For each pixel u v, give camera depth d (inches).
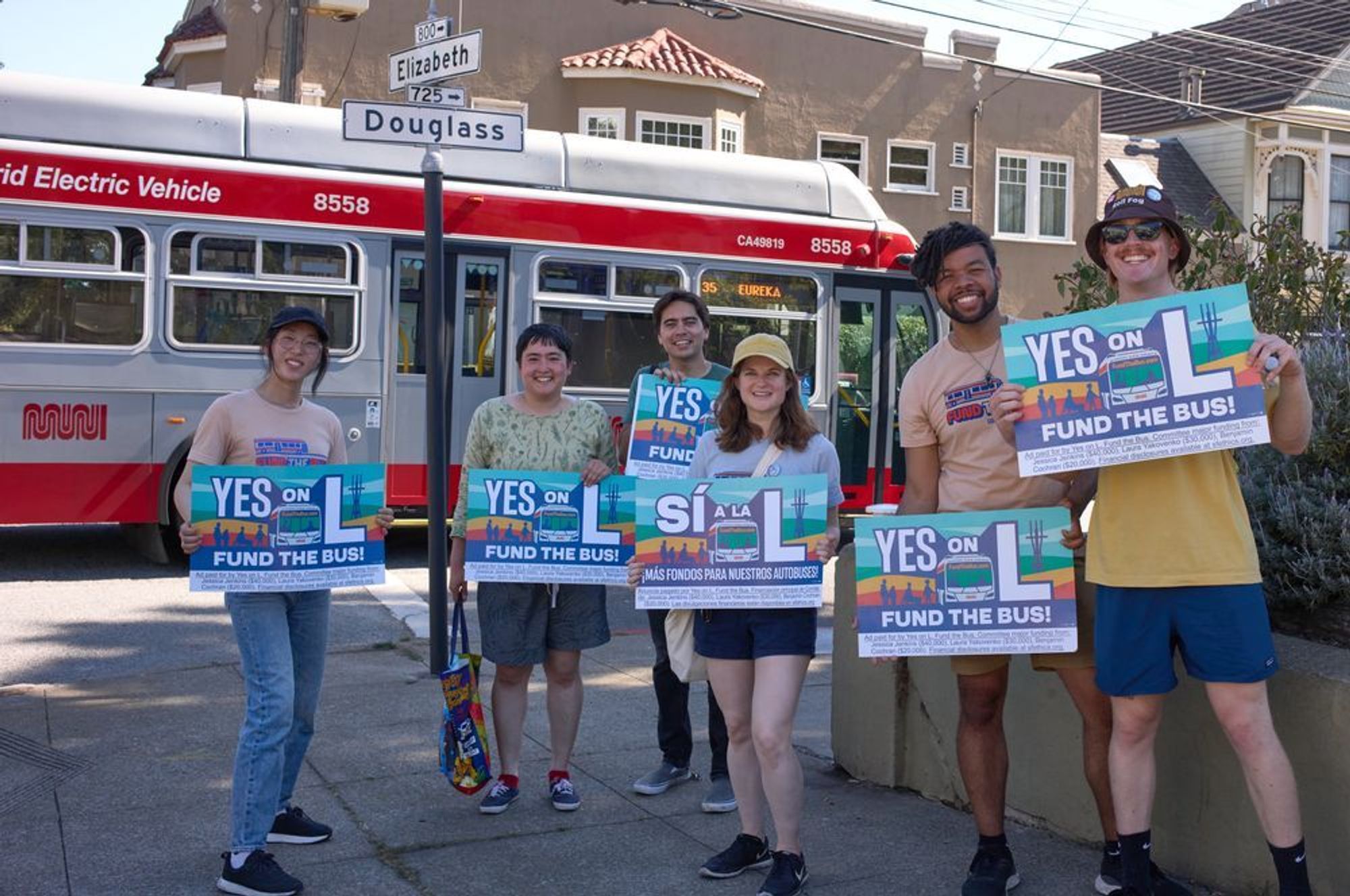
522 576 207.5
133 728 256.2
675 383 233.1
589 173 501.4
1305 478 190.5
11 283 415.8
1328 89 1173.7
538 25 839.7
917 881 183.0
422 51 305.1
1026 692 202.1
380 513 189.2
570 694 214.8
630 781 228.5
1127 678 153.8
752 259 519.2
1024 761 202.7
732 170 526.6
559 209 487.2
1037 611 165.2
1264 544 181.0
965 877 184.5
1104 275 300.7
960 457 172.4
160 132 440.1
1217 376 146.9
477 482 208.2
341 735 253.3
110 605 388.8
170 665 317.4
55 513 422.6
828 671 315.3
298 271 453.4
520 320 482.6
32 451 419.2
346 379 459.5
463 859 191.3
